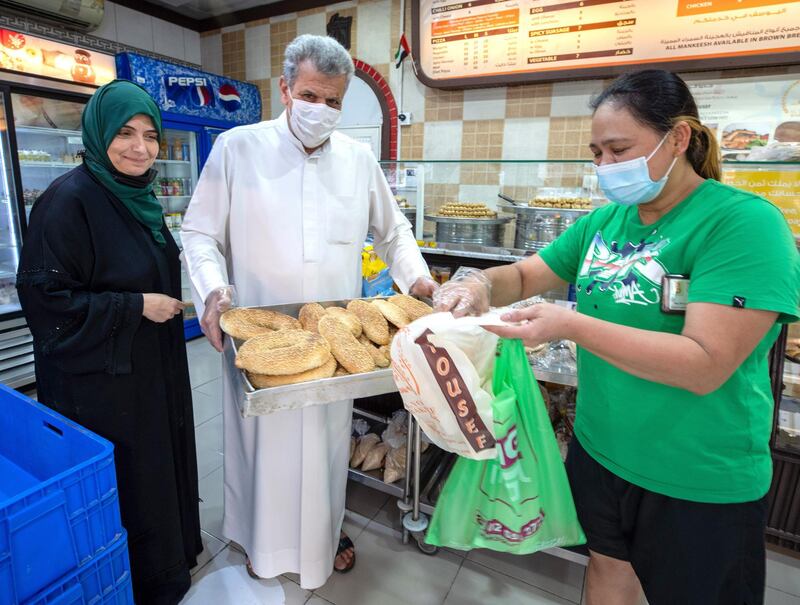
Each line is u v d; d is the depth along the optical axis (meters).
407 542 1.76
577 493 1.11
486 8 2.96
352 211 1.42
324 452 1.40
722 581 0.91
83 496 0.92
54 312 1.12
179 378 1.45
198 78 3.54
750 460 0.87
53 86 2.82
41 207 1.15
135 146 1.20
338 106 1.26
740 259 0.74
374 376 0.93
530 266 1.20
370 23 3.49
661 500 0.94
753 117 2.59
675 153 0.82
